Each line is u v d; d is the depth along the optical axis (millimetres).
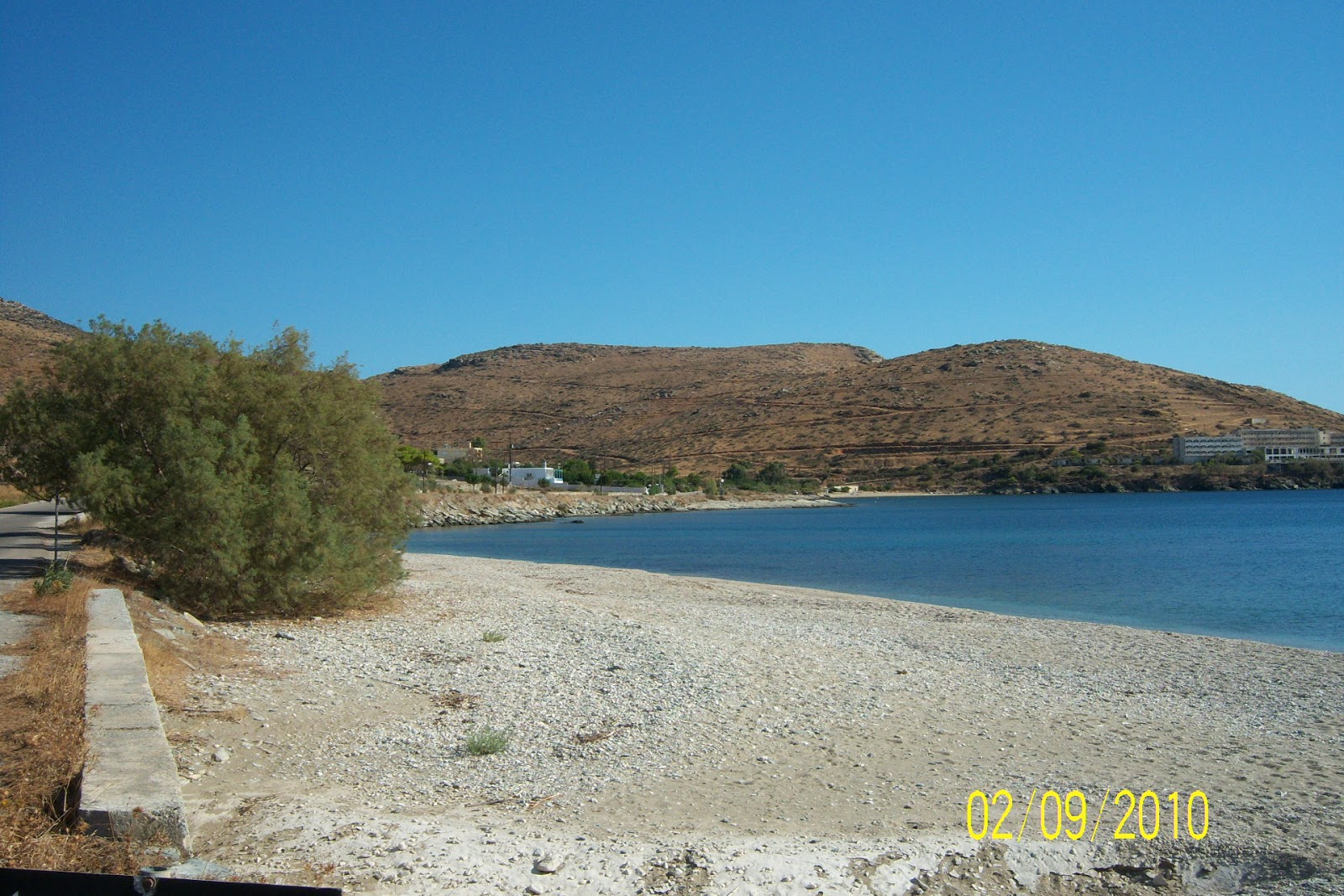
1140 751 12148
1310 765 11578
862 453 175875
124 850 6676
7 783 7430
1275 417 170625
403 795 9445
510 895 7168
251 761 10078
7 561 20984
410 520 23000
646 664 16547
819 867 8016
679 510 135875
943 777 10820
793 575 43438
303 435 20625
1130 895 8125
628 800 9711
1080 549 56781
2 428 19484
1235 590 35750
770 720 13125
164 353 19719
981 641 21453
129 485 18391
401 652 16531
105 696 9484
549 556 57219
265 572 19000
